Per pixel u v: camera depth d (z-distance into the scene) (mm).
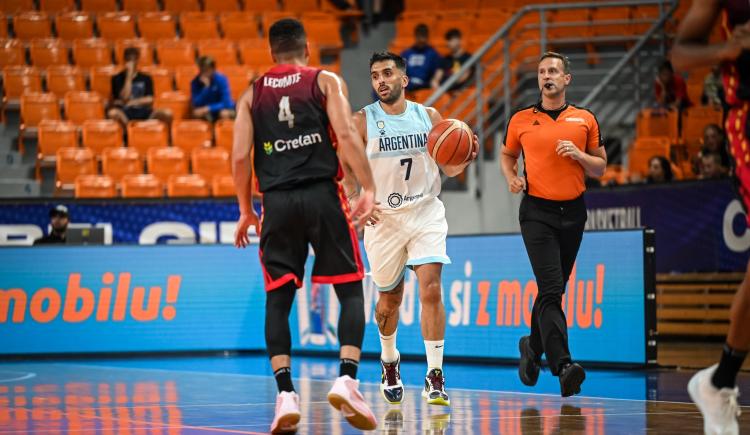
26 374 17422
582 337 17766
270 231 9469
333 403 8969
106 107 31172
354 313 9398
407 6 37188
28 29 34500
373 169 12438
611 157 29797
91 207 23703
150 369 18422
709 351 20500
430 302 12227
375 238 12484
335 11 36312
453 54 31859
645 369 16969
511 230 27844
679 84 27516
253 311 22906
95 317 22047
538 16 34656
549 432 9617
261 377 16391
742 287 7930
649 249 17047
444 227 12508
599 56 31016
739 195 8094
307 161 9445
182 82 32438
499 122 27953
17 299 21781
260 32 36312
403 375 16578
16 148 30922
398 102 12547
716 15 7758
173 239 23922
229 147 29891
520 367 13414
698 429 9797
